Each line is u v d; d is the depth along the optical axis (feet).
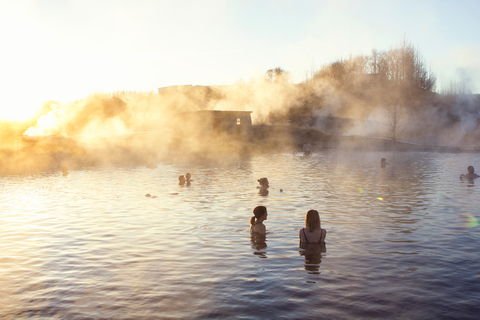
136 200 43.34
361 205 38.65
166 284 18.71
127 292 17.84
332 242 25.72
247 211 36.52
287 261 21.88
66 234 28.86
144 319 15.16
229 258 22.62
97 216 35.17
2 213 37.04
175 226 30.86
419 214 34.12
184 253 23.72
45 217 35.01
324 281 18.78
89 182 60.13
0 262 22.47
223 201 41.96
